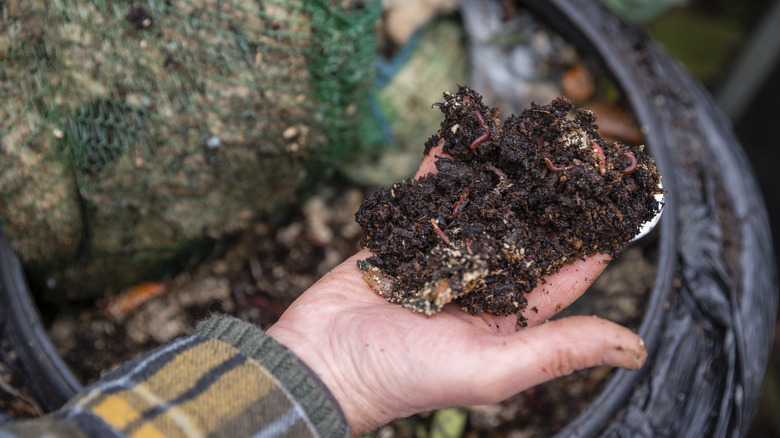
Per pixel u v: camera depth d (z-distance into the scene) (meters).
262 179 0.60
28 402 0.53
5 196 0.51
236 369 0.38
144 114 0.53
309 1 0.53
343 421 0.40
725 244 0.61
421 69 0.71
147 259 0.62
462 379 0.41
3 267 0.54
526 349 0.40
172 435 0.36
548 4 0.66
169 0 0.50
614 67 0.64
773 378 0.85
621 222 0.46
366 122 0.68
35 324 0.53
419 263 0.46
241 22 0.52
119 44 0.51
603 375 0.60
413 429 0.61
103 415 0.35
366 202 0.49
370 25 0.58
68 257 0.58
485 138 0.49
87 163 0.54
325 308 0.45
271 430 0.38
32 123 0.50
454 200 0.49
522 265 0.46
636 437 0.54
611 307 0.62
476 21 0.71
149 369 0.38
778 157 1.00
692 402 0.55
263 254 0.68
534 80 0.72
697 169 0.62
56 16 0.49
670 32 1.02
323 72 0.56
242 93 0.54
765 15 0.90
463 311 0.46
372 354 0.42
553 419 0.60
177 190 0.57
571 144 0.48
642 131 0.61
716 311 0.57
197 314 0.65
